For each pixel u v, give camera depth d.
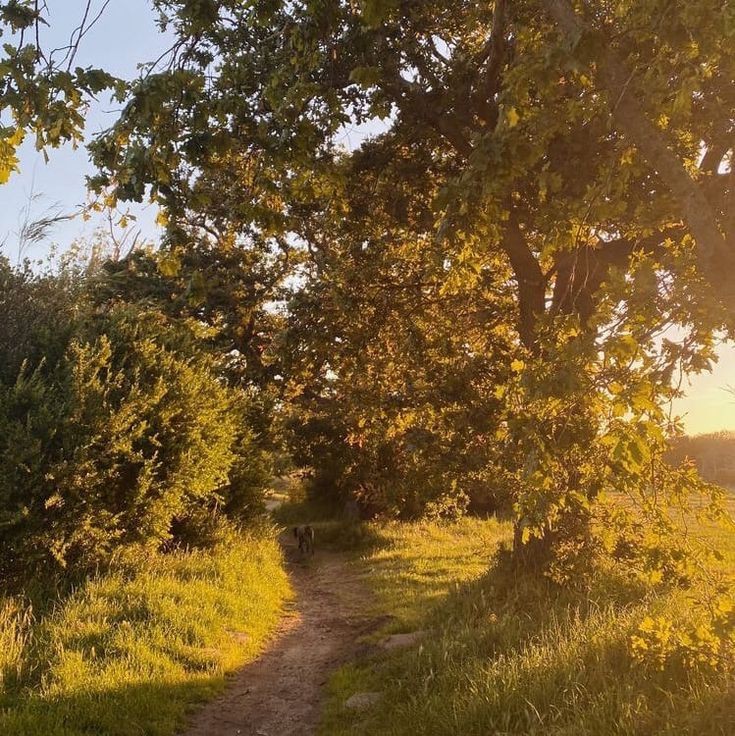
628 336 3.53
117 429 11.93
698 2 3.61
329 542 24.19
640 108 3.92
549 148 6.89
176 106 5.53
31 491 10.68
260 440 21.50
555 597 9.21
